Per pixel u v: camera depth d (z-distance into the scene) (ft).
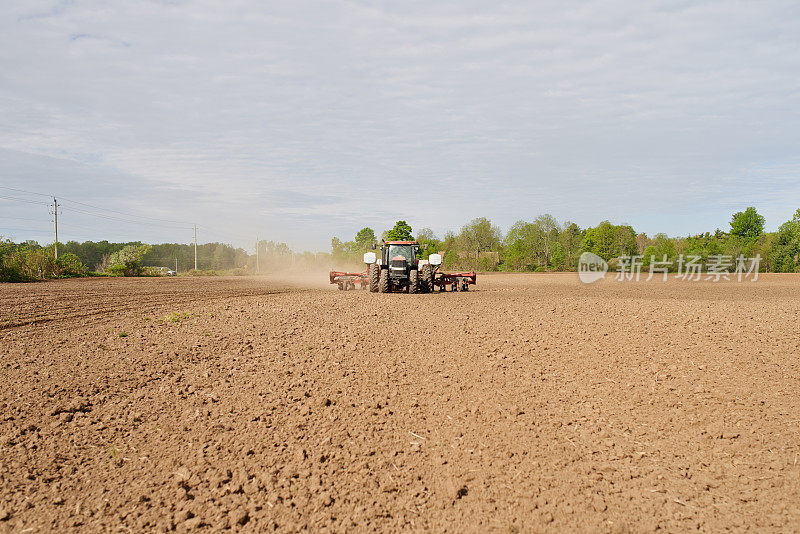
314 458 15.35
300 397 20.51
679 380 22.58
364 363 25.81
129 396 20.25
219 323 37.29
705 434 16.94
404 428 17.65
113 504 12.87
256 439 16.60
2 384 21.09
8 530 11.69
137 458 15.29
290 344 29.96
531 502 13.00
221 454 15.55
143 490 13.53
